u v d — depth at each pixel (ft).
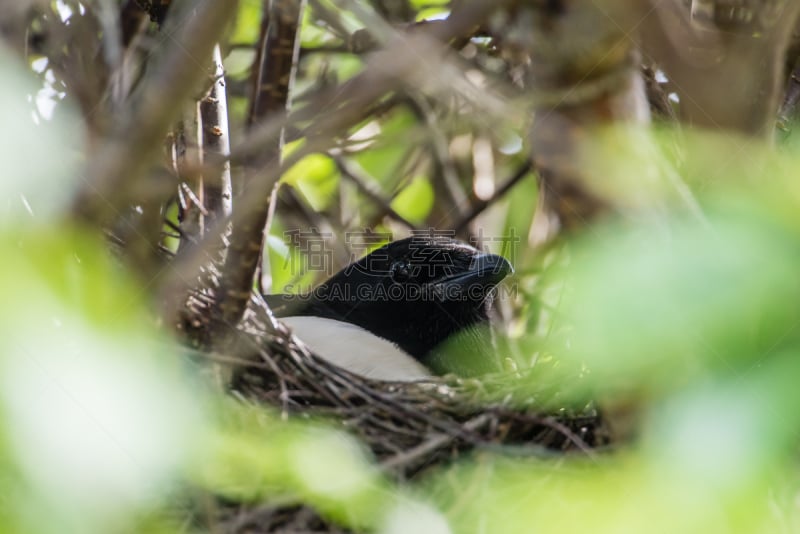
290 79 20.85
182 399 12.08
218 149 27.81
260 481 20.06
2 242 10.07
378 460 22.94
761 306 12.16
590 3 15.99
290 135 24.63
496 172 38.14
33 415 9.97
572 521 14.40
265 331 24.56
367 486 18.58
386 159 38.99
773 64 18.76
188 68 15.93
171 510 20.21
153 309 21.02
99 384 10.41
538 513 17.02
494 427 23.86
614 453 18.54
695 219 15.51
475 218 37.42
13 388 9.86
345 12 32.81
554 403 24.31
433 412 24.84
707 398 12.97
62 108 24.61
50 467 10.04
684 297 12.19
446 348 32.91
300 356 24.86
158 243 22.45
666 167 16.38
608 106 16.22
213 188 26.35
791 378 12.30
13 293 9.95
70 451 10.17
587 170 15.92
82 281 11.12
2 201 10.96
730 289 11.99
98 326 10.62
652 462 13.74
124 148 15.89
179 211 27.02
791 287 11.98
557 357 25.25
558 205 16.33
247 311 23.85
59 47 24.67
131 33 25.72
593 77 16.22
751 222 11.95
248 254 21.88
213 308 23.47
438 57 17.07
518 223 38.27
